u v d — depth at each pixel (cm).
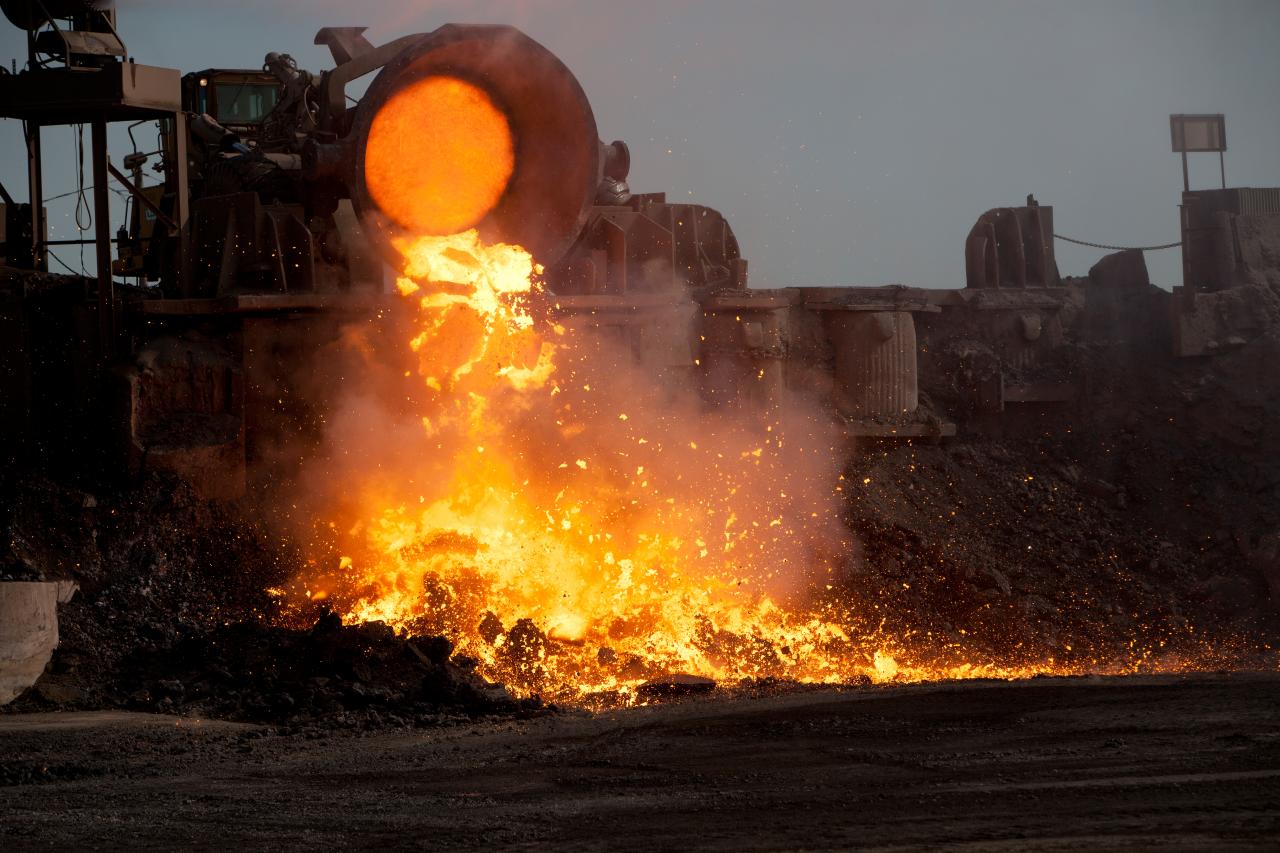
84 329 6022
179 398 5938
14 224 6619
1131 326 7975
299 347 6125
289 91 6838
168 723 4469
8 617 4775
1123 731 3444
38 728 4338
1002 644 6153
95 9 6212
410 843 2800
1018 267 7912
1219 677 4284
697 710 4338
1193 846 2375
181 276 6116
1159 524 7238
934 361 7725
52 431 5966
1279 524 6981
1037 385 7750
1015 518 7175
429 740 4147
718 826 2792
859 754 3425
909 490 7175
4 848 2900
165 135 7462
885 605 6334
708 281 7156
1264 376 7512
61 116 6103
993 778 3056
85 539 5553
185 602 5500
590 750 3762
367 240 6141
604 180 7106
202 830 3003
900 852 2470
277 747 4122
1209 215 7938
